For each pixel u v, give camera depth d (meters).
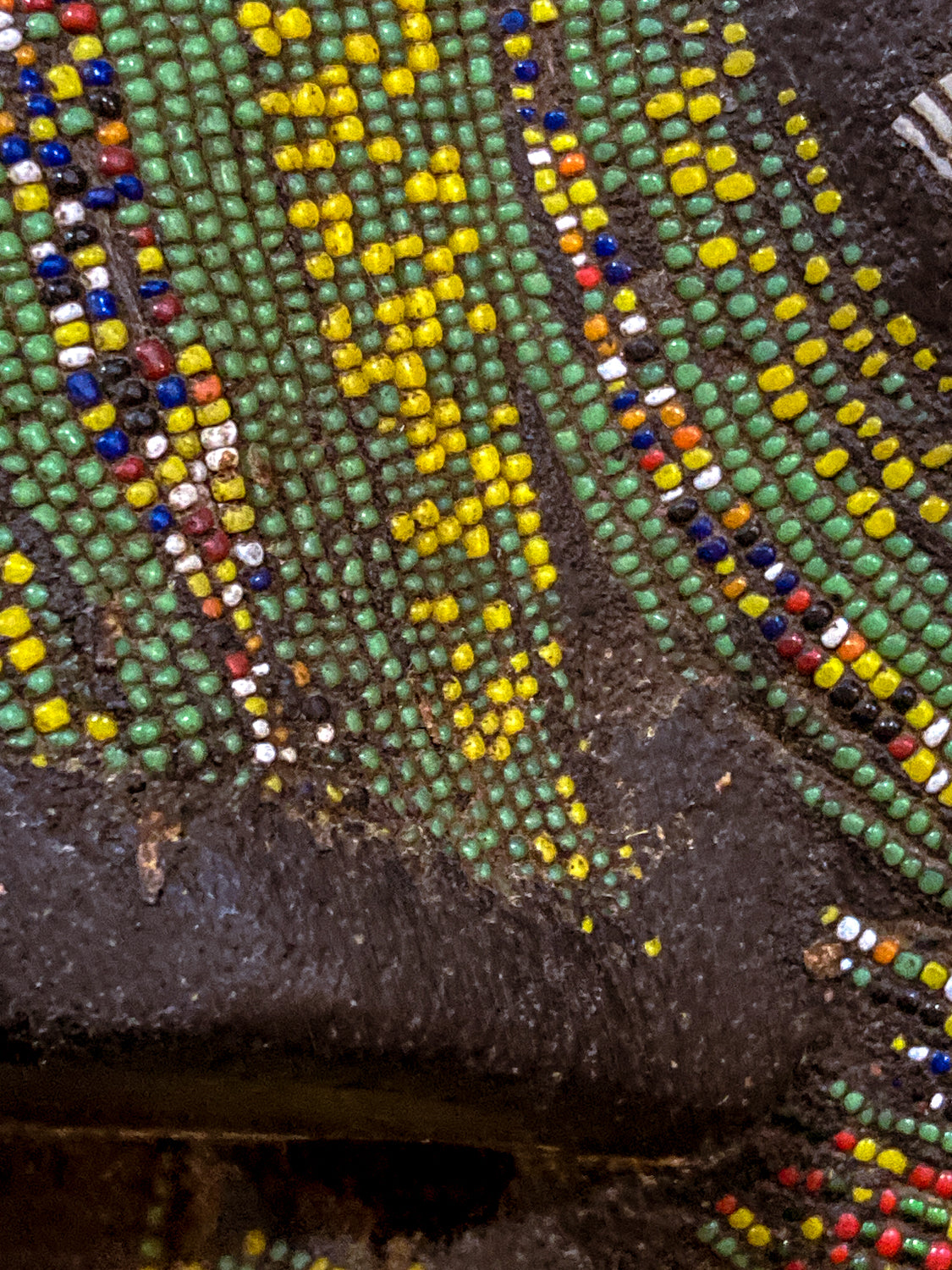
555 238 0.11
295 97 0.11
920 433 0.11
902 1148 0.12
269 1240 0.11
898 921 0.12
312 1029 0.10
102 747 0.10
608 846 0.11
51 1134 0.11
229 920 0.10
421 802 0.11
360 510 0.11
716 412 0.11
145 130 0.10
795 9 0.11
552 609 0.11
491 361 0.11
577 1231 0.12
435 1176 0.12
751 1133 0.11
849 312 0.11
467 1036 0.11
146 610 0.10
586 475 0.11
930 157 0.11
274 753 0.11
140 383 0.10
